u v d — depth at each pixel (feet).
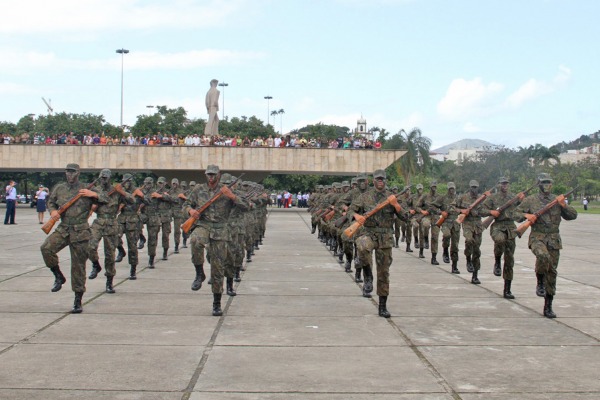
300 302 32.81
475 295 35.76
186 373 19.77
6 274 42.73
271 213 164.55
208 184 30.89
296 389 18.33
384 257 29.25
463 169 309.63
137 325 26.71
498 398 17.71
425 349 23.07
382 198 29.60
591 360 21.70
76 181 29.94
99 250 59.72
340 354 22.25
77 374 19.56
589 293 36.81
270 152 160.97
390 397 17.74
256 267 48.80
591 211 210.79
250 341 24.03
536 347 23.50
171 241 72.84
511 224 35.06
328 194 62.59
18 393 17.74
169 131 233.35
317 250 63.46
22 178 233.76
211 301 32.81
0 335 24.66
